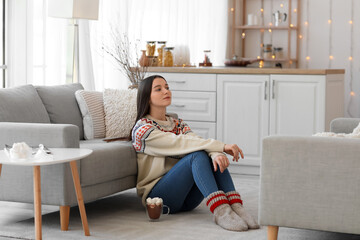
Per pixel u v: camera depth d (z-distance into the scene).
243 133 4.60
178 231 2.84
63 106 3.58
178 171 3.07
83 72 4.82
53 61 4.65
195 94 4.73
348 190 2.27
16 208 3.41
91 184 2.99
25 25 4.39
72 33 4.32
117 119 3.71
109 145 3.24
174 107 4.80
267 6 7.00
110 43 5.09
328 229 2.32
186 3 6.06
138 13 5.43
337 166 2.28
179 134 3.35
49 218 3.14
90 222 3.04
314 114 4.38
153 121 3.28
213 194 2.93
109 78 5.16
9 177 2.95
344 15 6.62
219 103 4.66
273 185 2.38
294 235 2.80
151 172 3.22
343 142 2.27
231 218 2.87
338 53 6.67
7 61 4.40
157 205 3.03
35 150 2.68
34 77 4.54
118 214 3.24
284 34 6.93
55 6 4.17
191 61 6.19
